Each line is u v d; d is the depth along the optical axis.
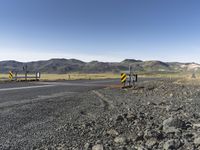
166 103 16.75
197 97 20.91
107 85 37.94
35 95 22.09
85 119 11.77
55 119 11.89
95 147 7.25
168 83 39.44
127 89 29.97
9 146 7.69
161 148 7.08
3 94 22.20
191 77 58.31
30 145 7.82
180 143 7.15
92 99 20.20
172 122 9.09
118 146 7.44
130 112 12.96
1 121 11.22
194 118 10.99
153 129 8.99
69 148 7.44
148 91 27.36
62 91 26.55
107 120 11.12
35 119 11.85
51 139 8.45
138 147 7.21
